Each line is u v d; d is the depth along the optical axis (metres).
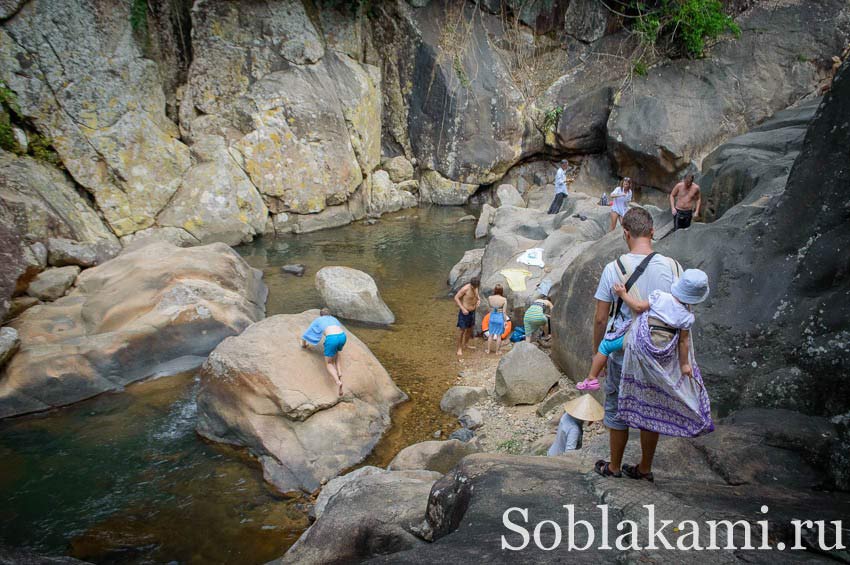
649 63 20.95
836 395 5.00
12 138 13.96
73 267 11.77
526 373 8.91
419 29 21.19
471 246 17.30
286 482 7.18
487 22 22.42
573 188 21.73
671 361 3.19
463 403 8.89
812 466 4.49
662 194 19.84
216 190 16.61
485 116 21.47
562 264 12.08
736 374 5.77
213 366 8.12
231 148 17.39
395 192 21.52
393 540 4.12
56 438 8.14
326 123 18.67
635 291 3.33
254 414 7.73
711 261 6.45
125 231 15.45
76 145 14.77
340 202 19.50
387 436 8.23
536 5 22.44
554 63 22.50
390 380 9.24
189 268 11.34
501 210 17.77
